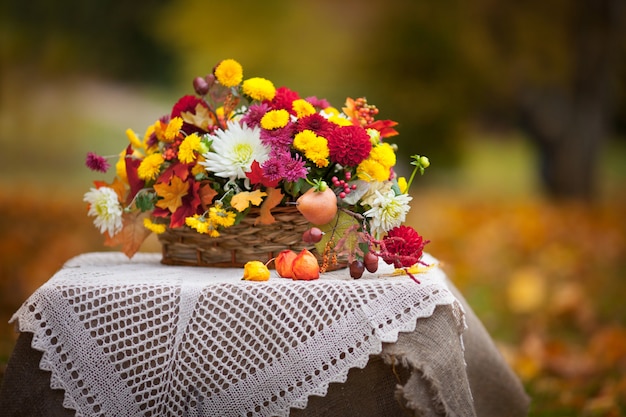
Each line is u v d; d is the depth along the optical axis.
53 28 18.08
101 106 19.41
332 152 2.24
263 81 2.46
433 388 1.96
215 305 2.12
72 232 8.04
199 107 2.45
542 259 6.96
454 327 2.17
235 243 2.38
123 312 2.14
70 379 2.12
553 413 3.40
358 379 2.12
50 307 2.12
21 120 17.73
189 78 14.97
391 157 2.29
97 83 20.48
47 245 7.09
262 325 2.11
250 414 2.13
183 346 2.13
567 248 7.45
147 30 19.91
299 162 2.23
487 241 7.75
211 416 2.13
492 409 2.81
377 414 2.12
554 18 12.26
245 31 14.48
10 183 13.13
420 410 1.95
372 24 14.48
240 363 2.12
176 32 14.90
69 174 14.75
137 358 2.14
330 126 2.30
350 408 2.12
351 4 15.05
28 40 17.66
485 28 12.52
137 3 19.70
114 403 2.12
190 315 2.12
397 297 2.08
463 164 13.64
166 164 2.46
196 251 2.46
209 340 2.13
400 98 13.04
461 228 8.76
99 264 2.59
